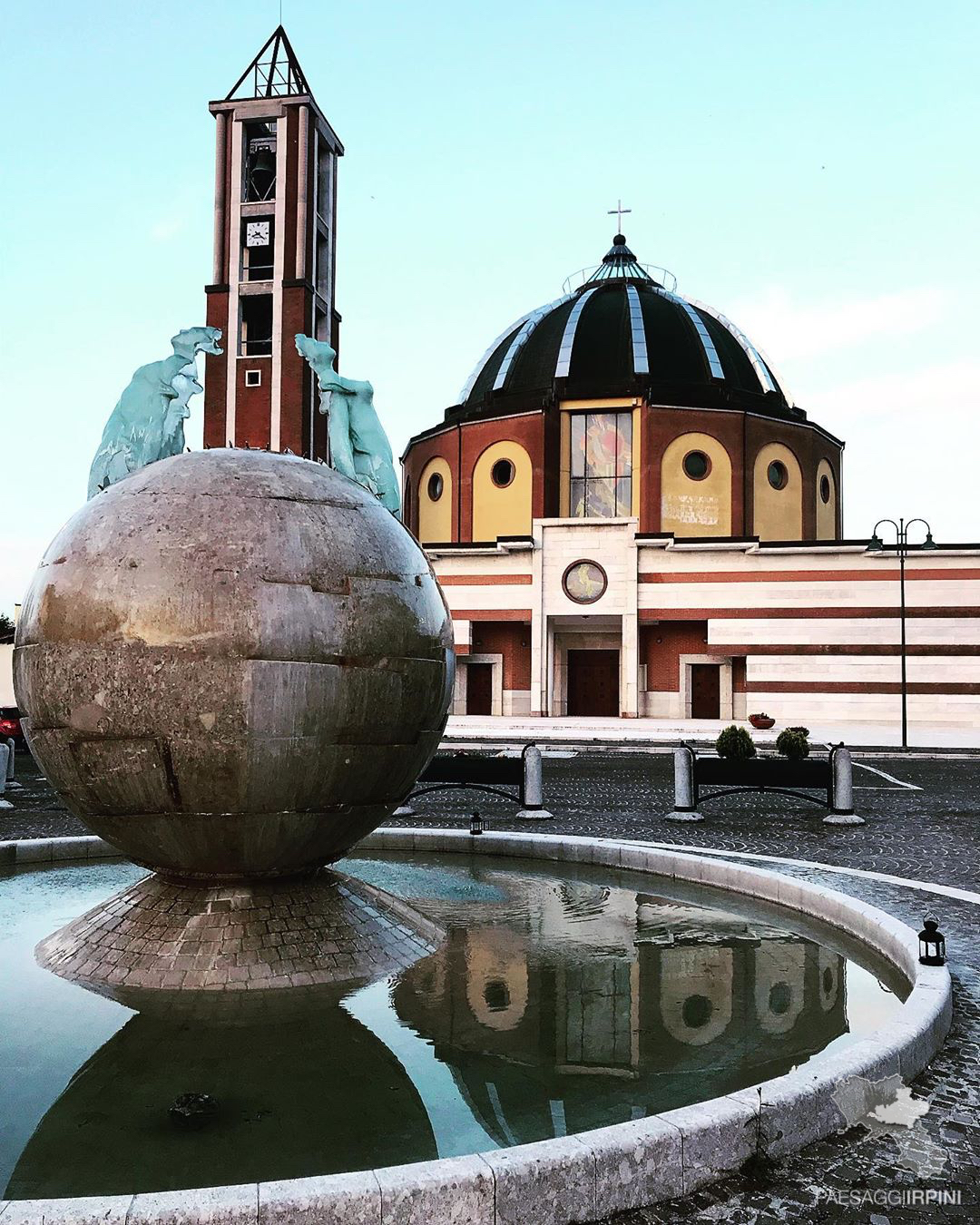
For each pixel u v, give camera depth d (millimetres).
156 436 9078
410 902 8102
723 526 44094
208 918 5926
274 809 5719
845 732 33844
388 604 5965
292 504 5879
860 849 11125
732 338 49719
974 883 9320
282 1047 4891
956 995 5910
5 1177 3625
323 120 38344
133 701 5465
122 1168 3703
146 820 5730
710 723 37281
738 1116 3811
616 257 54281
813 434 47281
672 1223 3463
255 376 36281
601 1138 3580
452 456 47125
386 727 5957
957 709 37125
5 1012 5309
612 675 42344
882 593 38062
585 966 6391
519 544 40375
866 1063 4340
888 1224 3449
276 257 36562
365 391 13102
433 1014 5414
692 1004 5707
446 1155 3840
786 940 7121
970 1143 4035
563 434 45312
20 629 6094
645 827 12805
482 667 42406
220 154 37656
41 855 9742
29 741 6070
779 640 38656
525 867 9781
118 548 5633
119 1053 4789
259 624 5488
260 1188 3191
